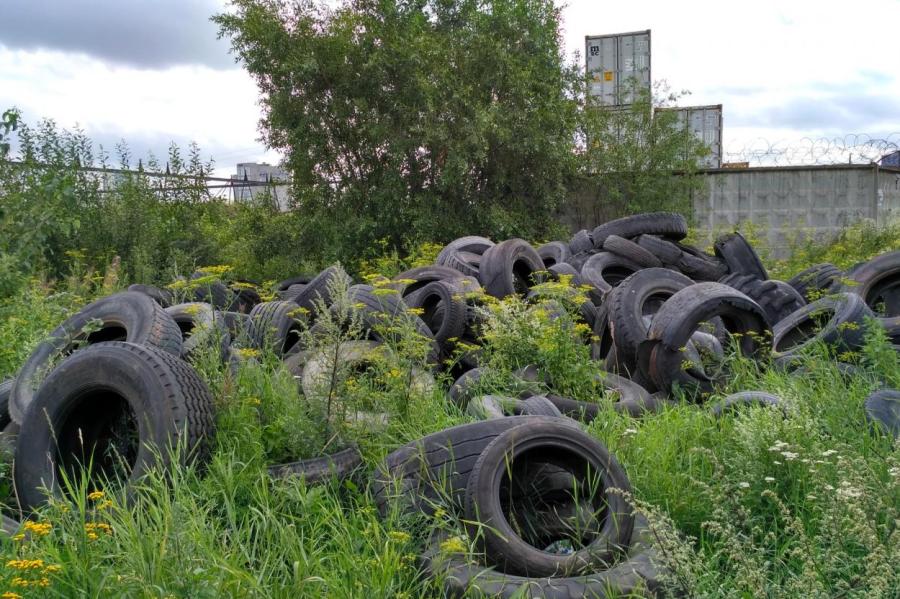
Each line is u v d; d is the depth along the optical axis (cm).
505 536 414
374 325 713
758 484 481
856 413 600
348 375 600
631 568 406
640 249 1204
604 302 893
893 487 427
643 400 679
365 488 495
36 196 1138
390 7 1750
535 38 1856
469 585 391
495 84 1806
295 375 717
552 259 1334
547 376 705
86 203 1605
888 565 349
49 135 1608
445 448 457
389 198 1764
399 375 612
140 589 343
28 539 395
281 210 2022
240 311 1119
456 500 445
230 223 1925
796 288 1105
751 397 619
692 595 368
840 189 2100
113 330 686
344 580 379
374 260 1633
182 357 640
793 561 421
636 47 2361
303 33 1728
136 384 488
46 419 508
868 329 732
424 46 1691
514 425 453
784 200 2133
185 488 442
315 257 1825
